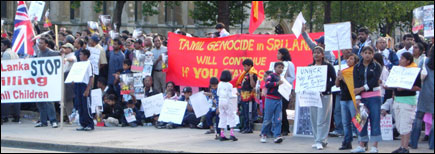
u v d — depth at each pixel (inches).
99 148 507.8
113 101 678.5
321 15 1744.6
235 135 584.1
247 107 595.2
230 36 652.1
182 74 676.1
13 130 630.5
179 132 612.4
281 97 530.6
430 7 543.2
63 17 2199.8
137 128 650.8
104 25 815.1
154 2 1777.8
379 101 462.3
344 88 475.8
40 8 846.5
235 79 600.4
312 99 489.4
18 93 633.6
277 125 529.0
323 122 491.5
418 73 446.0
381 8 1643.7
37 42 732.7
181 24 2474.2
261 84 629.3
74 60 676.7
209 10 1600.6
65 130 629.9
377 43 584.4
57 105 721.6
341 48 479.8
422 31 571.5
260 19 669.3
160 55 688.4
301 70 499.2
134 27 2330.2
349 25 479.2
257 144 522.3
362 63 464.1
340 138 558.9
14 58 689.0
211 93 615.5
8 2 2057.1
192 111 651.5
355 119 462.9
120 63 698.2
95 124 682.2
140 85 666.2
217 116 555.8
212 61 659.4
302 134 573.3
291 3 1700.3
